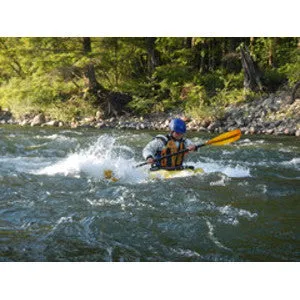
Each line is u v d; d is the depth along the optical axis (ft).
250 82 48.65
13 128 42.80
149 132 40.63
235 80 53.72
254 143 31.22
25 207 15.05
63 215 14.21
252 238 12.21
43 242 12.09
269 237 12.25
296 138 34.27
